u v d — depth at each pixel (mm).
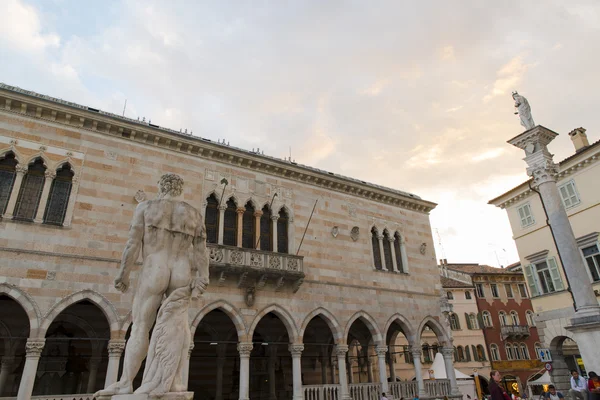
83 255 20297
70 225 20500
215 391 28453
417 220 34906
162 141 24391
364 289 28984
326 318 26719
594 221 30734
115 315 20031
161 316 6719
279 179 28438
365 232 31094
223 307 22984
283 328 30719
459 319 51750
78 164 21703
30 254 19203
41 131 21312
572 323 17766
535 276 34844
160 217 7363
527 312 54688
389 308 29672
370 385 26656
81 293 19688
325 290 27188
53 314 18828
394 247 32531
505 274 55188
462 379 35688
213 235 24875
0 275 18312
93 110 22922
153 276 6992
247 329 23297
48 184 20750
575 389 17516
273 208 27469
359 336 32938
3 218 19172
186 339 6801
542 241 34719
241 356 22797
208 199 25406
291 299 25562
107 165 22438
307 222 28453
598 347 16844
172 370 6430
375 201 32719
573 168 32219
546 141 21031
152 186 23359
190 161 25219
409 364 48219
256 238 26094
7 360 21609
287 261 25344
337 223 29812
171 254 7297
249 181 27047
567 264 18641
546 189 20078
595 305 17688
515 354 52156
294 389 23906
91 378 22484
